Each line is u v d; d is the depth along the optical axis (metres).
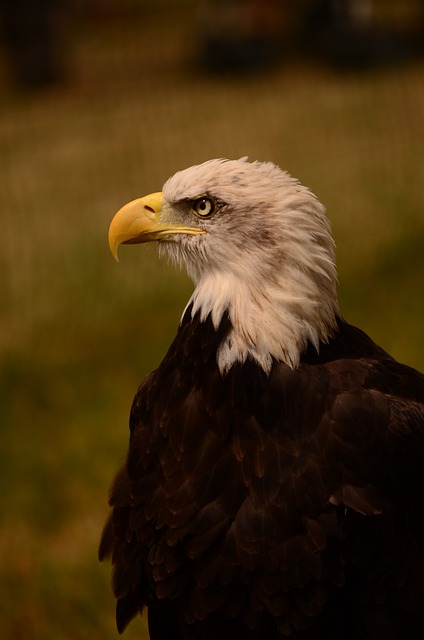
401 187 20.61
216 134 27.53
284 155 24.41
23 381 14.29
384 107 28.20
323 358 6.03
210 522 5.86
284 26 37.84
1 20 38.03
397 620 5.85
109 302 16.55
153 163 25.39
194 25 43.72
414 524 5.85
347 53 34.72
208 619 5.98
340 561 5.71
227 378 5.94
